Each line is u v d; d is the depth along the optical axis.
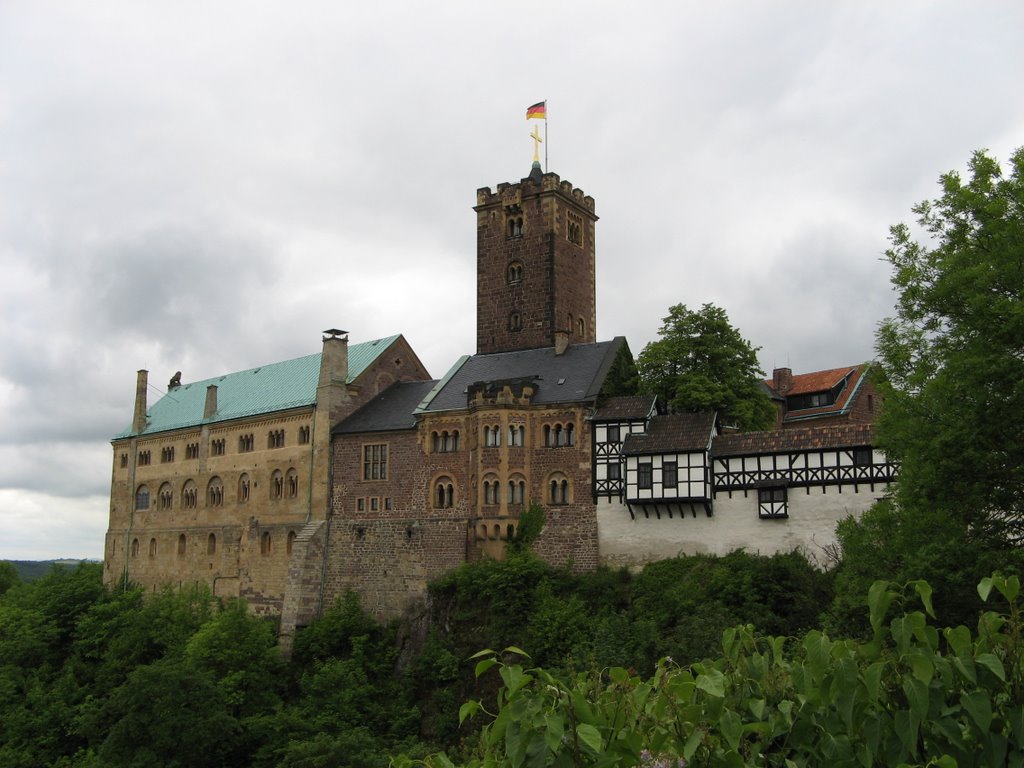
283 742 62.06
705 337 75.44
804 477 62.25
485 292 89.50
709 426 66.69
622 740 11.27
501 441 72.06
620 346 76.31
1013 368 34.84
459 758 35.47
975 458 35.53
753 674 12.29
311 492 82.88
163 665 64.19
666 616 58.75
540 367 78.06
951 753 11.16
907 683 11.09
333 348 84.12
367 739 58.53
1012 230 36.56
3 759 69.50
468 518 73.12
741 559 61.38
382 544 77.50
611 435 69.81
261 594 86.06
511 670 11.39
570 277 88.25
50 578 91.19
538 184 87.44
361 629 74.25
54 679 81.06
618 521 68.56
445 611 69.69
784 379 101.25
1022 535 37.28
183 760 60.22
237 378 101.75
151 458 103.75
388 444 78.88
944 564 35.22
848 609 40.22
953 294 38.03
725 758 11.24
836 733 11.30
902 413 39.38
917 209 40.81
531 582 67.00
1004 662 11.58
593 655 54.53
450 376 81.56
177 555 97.44
